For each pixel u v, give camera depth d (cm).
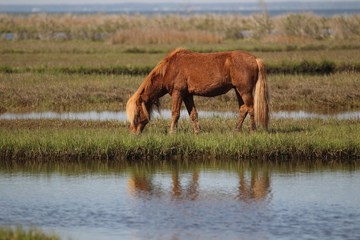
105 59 12975
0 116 8288
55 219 4612
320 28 18250
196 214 4694
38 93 9288
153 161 6228
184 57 6675
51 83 10088
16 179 5675
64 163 6200
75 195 5197
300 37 17388
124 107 9006
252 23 19575
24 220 4597
